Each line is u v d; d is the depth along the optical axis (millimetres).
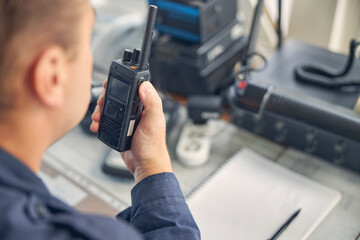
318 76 953
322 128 816
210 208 768
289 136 917
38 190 384
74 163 898
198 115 969
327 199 785
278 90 920
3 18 356
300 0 1170
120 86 554
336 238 719
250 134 980
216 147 944
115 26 1146
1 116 384
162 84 1142
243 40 1184
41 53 363
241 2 1280
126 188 845
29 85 370
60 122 427
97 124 617
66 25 376
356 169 858
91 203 808
